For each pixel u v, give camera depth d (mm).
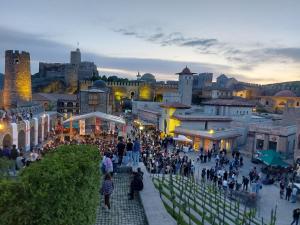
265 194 34062
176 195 21438
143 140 54062
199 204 21344
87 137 47062
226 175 34969
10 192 6715
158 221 13586
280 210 29094
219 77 191375
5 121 39594
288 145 53500
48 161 9234
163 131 70875
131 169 22125
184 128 61094
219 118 65188
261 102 133375
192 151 54906
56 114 72500
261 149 55500
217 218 19438
